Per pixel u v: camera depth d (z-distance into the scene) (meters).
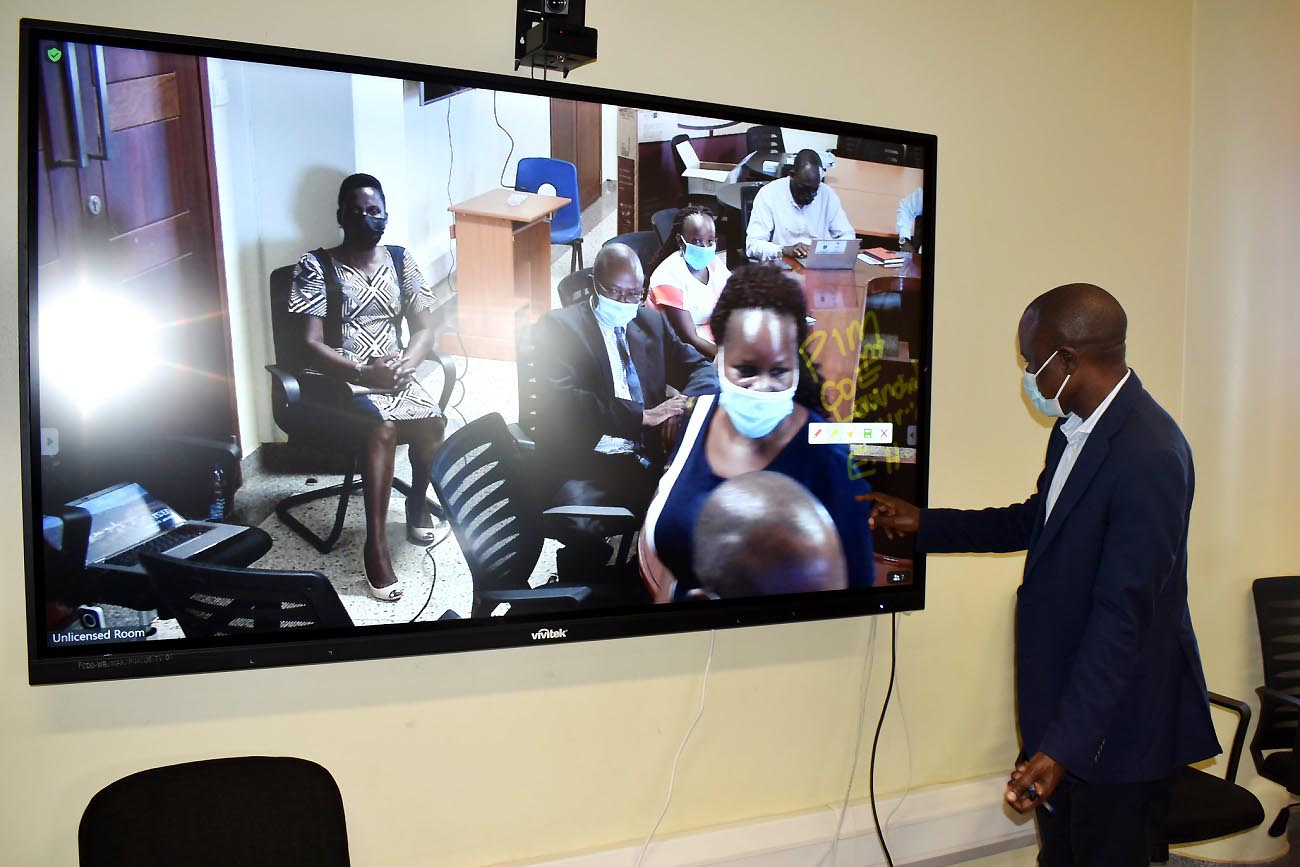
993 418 2.61
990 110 2.55
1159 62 2.81
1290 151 2.76
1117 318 1.77
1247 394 2.79
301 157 1.71
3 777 1.67
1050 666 1.81
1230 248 2.79
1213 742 1.77
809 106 2.31
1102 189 2.74
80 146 1.55
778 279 2.12
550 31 1.76
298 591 1.74
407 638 1.80
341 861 1.43
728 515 2.09
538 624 1.91
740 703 2.31
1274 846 2.75
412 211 1.80
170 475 1.64
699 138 2.02
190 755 1.79
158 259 1.62
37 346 1.54
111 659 1.59
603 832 2.16
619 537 2.00
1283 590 2.71
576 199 1.93
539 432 1.93
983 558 2.61
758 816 2.34
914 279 2.25
